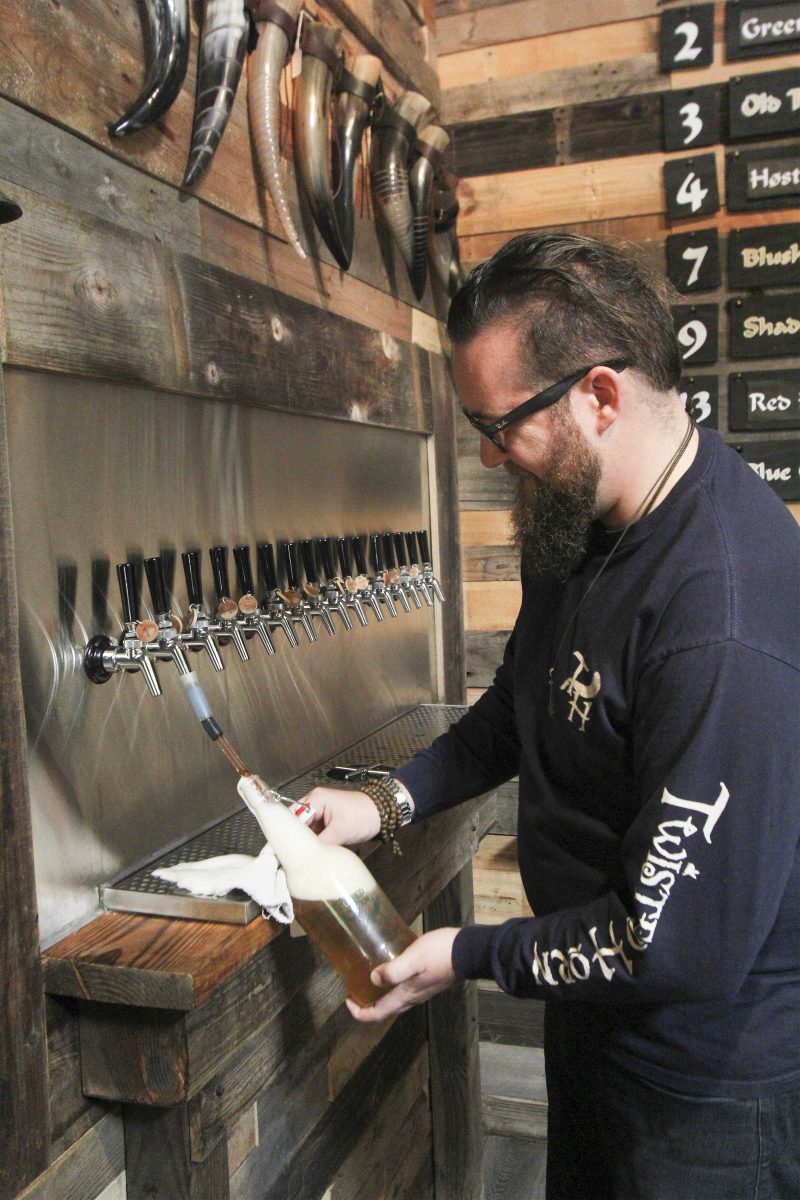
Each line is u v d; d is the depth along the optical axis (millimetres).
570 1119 1375
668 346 1136
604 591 1162
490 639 2822
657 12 2539
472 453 2777
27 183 1119
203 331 1438
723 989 1014
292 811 1268
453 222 2475
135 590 1328
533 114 2660
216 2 1408
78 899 1222
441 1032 2342
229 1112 1275
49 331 1120
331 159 1887
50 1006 1104
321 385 1819
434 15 2676
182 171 1435
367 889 1196
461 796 1548
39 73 1133
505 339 1110
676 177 2543
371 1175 2014
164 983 1039
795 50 2449
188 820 1486
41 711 1171
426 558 2334
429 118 2252
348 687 2045
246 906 1166
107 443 1296
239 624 1517
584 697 1180
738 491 1121
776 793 985
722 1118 1172
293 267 1779
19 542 1139
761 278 2520
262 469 1691
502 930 1142
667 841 997
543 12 2615
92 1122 1178
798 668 1011
